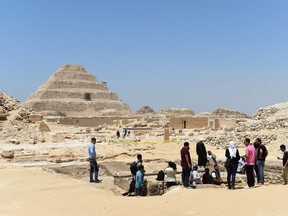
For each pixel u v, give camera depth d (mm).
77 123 155125
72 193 25344
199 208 19578
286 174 27172
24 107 80125
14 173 33625
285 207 19438
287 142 47344
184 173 25812
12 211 21172
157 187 30172
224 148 55594
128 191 28641
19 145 60875
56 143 65750
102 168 41156
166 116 153750
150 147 60062
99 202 22453
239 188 25203
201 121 123125
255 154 26688
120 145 62000
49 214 20453
